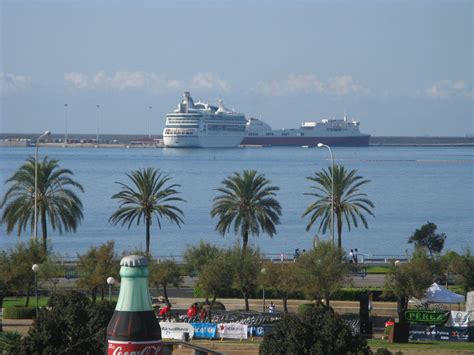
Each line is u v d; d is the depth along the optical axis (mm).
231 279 183125
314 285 180250
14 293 194125
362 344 121500
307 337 119500
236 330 155125
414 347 147750
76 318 113688
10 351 115250
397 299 186375
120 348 53594
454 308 189375
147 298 54281
